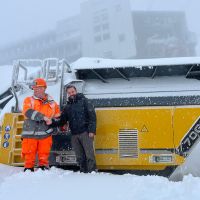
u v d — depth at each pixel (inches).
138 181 169.8
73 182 178.2
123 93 237.8
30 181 183.9
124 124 230.5
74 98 227.9
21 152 229.8
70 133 233.6
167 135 226.4
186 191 146.1
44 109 224.4
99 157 230.4
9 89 303.1
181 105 229.9
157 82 243.1
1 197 158.4
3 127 238.7
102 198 147.3
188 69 240.4
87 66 241.1
